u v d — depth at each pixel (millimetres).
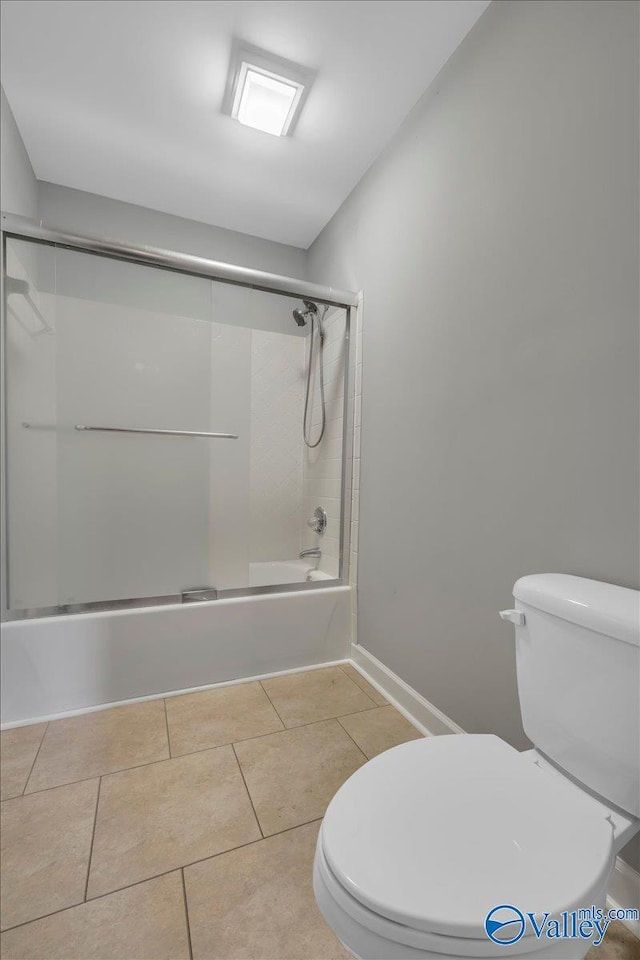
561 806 706
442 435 1488
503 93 1232
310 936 872
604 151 950
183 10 1335
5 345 1607
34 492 1651
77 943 849
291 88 1578
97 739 1487
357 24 1364
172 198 2295
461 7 1301
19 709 1586
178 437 1895
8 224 1575
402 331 1729
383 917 556
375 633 1932
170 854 1046
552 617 884
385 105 1666
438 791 737
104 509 1762
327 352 2312
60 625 1636
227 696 1787
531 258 1142
